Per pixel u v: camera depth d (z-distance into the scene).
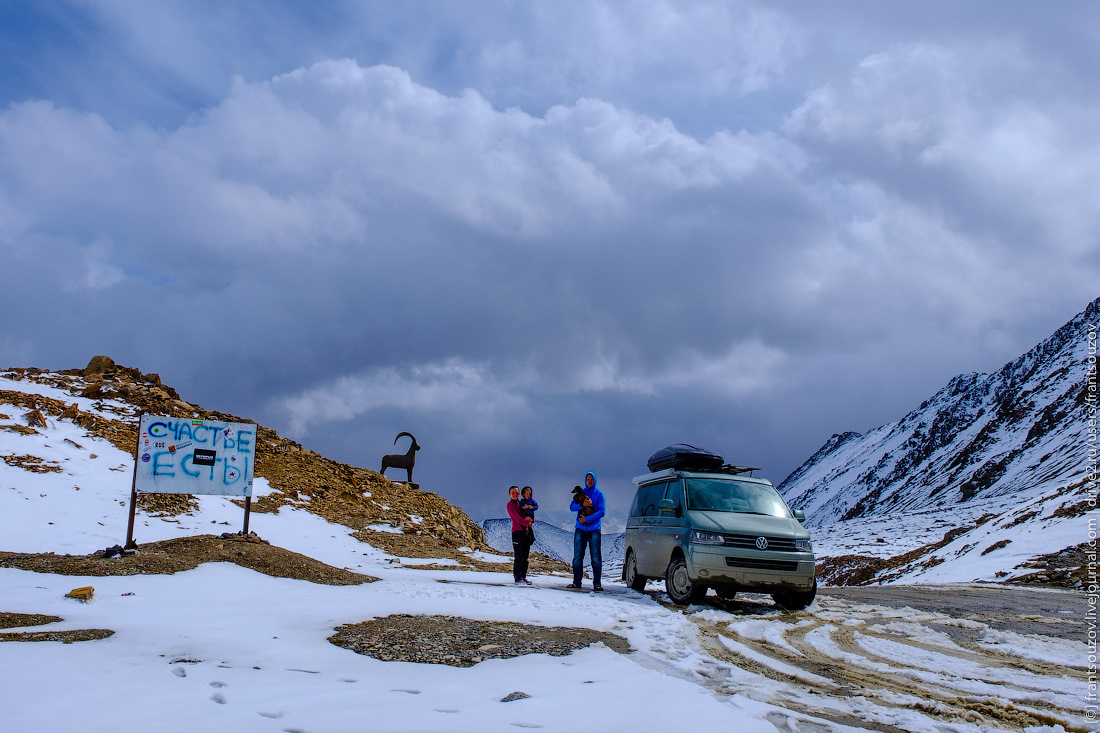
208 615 7.70
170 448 13.12
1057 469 146.38
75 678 4.85
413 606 8.82
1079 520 30.94
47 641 6.00
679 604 10.89
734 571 10.41
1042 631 9.18
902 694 5.48
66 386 28.36
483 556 20.17
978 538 41.66
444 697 4.87
